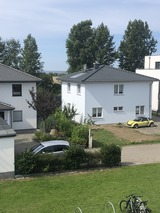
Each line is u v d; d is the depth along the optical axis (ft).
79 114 128.36
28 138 101.04
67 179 61.93
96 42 256.93
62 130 102.27
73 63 263.29
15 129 113.60
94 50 258.57
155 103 164.96
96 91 124.16
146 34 281.33
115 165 70.59
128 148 89.51
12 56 285.43
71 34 263.29
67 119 107.45
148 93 132.05
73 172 66.28
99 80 122.72
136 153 83.87
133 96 129.90
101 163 70.18
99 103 125.08
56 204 50.19
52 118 106.22
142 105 131.95
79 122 128.26
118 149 70.59
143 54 279.69
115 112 127.85
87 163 68.74
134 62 279.49
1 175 62.23
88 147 90.89
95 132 110.22
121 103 128.36
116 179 62.03
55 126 104.58
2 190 56.24
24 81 110.83
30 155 63.82
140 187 57.31
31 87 113.70
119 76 128.16
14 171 63.00
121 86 127.65
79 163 67.46
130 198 43.98
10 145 62.08
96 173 65.82
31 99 114.01
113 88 126.41
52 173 65.26
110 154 69.62
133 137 102.32
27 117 114.52
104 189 56.54
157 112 152.56
